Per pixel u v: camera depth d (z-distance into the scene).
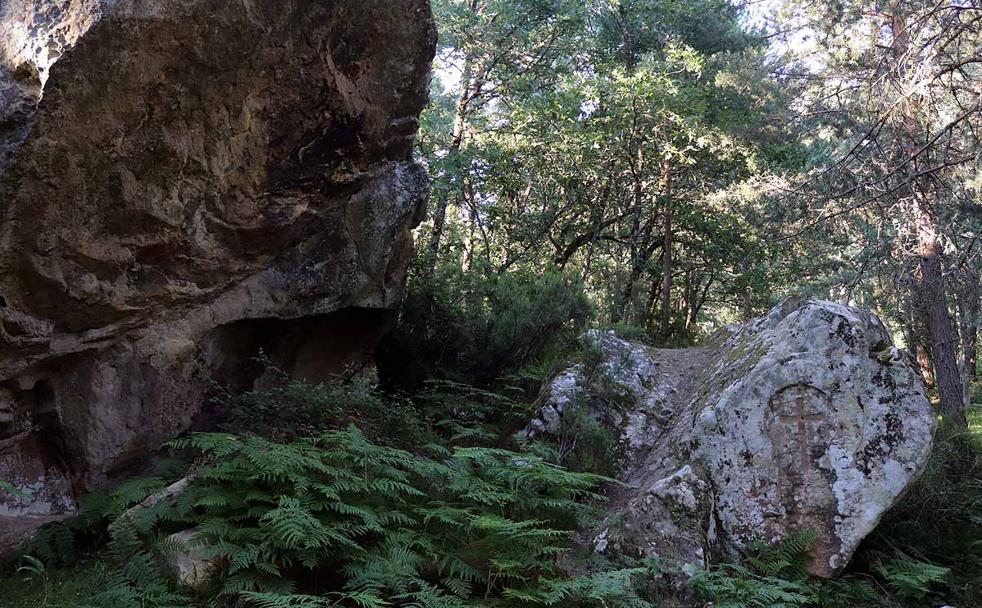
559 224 17.50
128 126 4.93
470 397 8.23
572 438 6.93
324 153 6.47
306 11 5.69
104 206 5.07
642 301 14.34
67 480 5.61
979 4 9.36
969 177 10.87
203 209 5.76
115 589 4.05
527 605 4.42
